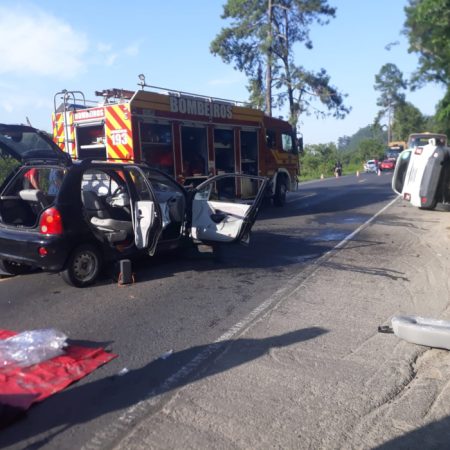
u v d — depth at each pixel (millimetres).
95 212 7398
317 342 4754
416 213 14430
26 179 7172
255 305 5898
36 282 6891
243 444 3154
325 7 35906
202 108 12703
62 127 11930
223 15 36750
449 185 10328
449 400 3684
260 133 15328
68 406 3621
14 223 6746
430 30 21062
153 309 5770
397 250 9102
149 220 6773
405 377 4031
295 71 36938
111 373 4141
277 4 35688
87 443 3191
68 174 6336
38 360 4285
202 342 4789
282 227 12070
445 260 8203
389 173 46562
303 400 3682
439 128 37938
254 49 36469
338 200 18891
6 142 7000
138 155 10867
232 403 3645
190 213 7863
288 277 7207
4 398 3666
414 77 26656
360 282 6910
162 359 4410
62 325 5254
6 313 5637
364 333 4980
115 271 6914
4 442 3201
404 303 5953
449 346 4430
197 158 12812
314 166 51250
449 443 3174
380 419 3434
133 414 3514
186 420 3432
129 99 11367
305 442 3176
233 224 7664
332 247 9430
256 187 15156
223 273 7434
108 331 5090
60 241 6180
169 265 7910
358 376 4051
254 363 4305
